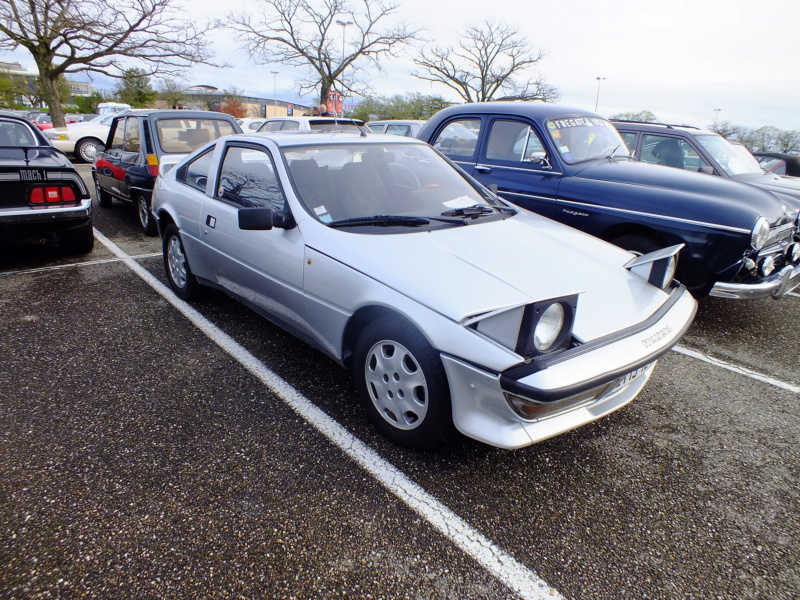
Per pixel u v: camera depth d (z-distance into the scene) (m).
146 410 2.77
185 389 3.00
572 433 2.73
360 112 46.06
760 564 1.94
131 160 6.90
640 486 2.34
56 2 19.47
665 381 3.35
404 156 3.52
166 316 4.05
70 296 4.43
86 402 2.82
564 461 2.49
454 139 5.69
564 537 2.04
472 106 5.62
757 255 3.83
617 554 1.96
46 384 2.99
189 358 3.37
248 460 2.40
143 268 5.30
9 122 5.75
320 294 2.72
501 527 2.07
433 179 3.44
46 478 2.23
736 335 4.15
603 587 1.82
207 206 3.69
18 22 19.14
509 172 5.09
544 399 1.96
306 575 1.82
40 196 4.87
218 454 2.44
